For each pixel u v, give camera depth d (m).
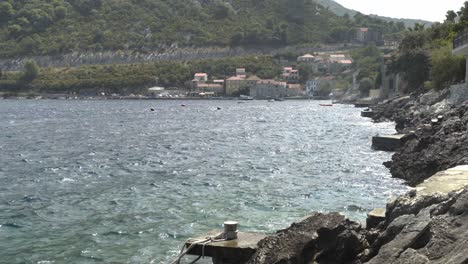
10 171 45.84
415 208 17.34
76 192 35.72
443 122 47.03
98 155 56.88
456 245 13.02
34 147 65.94
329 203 30.75
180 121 117.94
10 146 67.19
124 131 90.50
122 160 52.34
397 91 153.62
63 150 62.25
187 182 38.94
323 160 50.31
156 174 43.09
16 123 112.75
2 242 24.36
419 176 34.75
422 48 124.75
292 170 44.31
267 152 58.09
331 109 170.62
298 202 31.28
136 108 189.50
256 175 41.81
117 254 22.45
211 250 17.75
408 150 40.16
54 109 182.00
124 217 28.45
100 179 40.97
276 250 16.50
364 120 111.44
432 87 98.56
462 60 86.88
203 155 55.97
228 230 18.42
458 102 68.19
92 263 21.45
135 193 34.97
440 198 17.03
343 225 17.16
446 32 128.12
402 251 14.17
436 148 35.66
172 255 22.11
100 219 28.16
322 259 16.55
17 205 31.94
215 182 38.75
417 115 76.12
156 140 73.88
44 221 28.02
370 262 14.32
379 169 42.91
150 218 28.11
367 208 29.14
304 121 113.25
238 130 91.00
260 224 26.25
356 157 51.66
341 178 39.22
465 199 14.50
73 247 23.47
